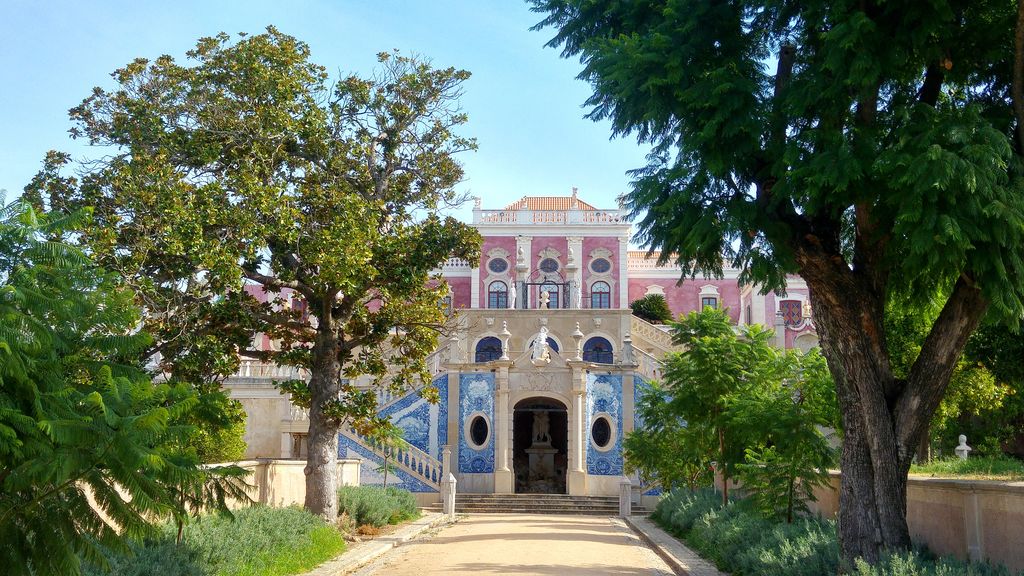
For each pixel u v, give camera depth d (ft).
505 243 180.86
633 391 112.06
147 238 52.65
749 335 72.84
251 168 59.98
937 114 34.86
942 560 35.60
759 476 54.34
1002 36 36.99
